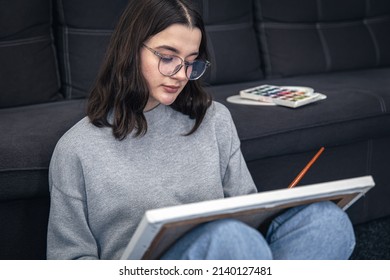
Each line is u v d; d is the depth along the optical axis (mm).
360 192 1058
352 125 1844
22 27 1857
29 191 1407
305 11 2428
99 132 1146
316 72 2432
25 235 1467
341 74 2396
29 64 1860
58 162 1133
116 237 1140
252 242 945
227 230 918
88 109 1186
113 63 1168
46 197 1463
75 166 1124
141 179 1145
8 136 1451
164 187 1161
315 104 1826
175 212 845
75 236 1131
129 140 1162
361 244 1840
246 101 1844
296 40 2396
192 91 1214
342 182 992
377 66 2605
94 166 1122
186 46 1093
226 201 882
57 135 1470
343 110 1828
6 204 1425
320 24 2502
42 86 1883
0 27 1823
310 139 1768
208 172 1209
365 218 2006
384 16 2678
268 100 1815
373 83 2123
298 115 1745
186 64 1113
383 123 1917
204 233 922
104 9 1982
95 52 1966
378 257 1748
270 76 2361
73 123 1557
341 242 1056
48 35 1934
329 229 1031
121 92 1139
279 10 2381
